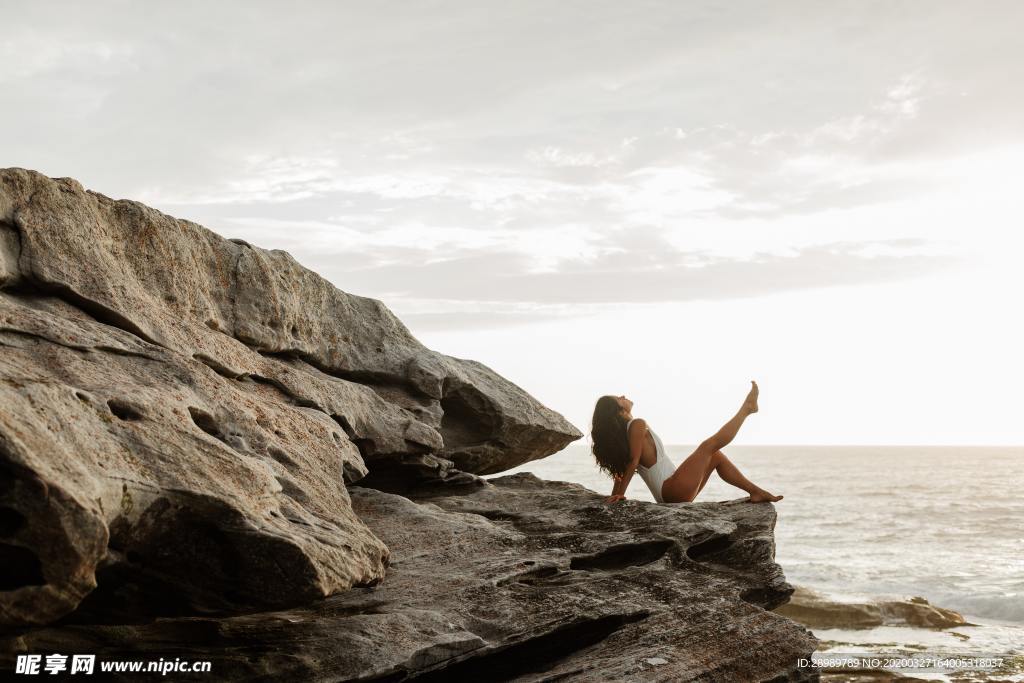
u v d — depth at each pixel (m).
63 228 7.05
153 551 5.34
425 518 8.45
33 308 6.58
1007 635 17.66
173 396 6.51
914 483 91.31
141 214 7.97
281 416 7.81
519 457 12.18
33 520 4.40
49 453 4.69
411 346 11.19
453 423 11.66
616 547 8.31
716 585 8.02
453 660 6.18
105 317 7.05
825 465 147.38
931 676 13.42
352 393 9.70
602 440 10.26
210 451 5.98
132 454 5.38
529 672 6.65
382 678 5.89
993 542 39.34
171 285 8.08
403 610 6.61
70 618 5.57
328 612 6.48
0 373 5.19
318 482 7.13
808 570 29.62
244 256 9.17
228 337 8.53
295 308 9.64
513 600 7.00
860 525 47.75
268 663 5.72
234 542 5.46
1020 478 101.06
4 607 4.45
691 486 9.80
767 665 6.88
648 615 7.30
